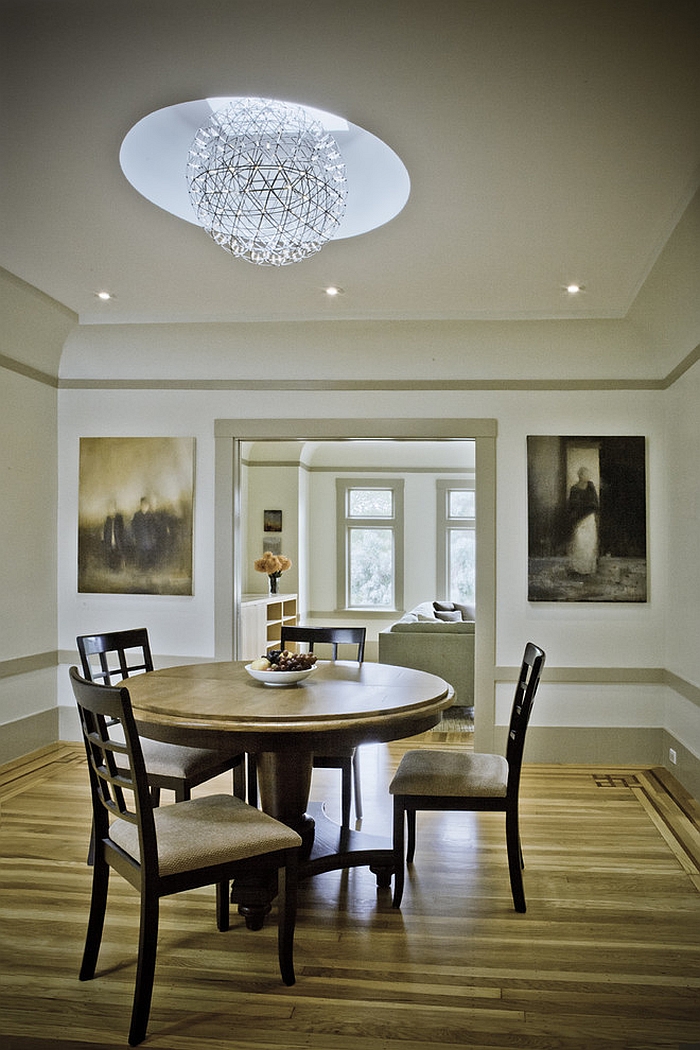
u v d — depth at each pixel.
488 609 4.95
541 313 4.54
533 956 2.50
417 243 3.48
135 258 3.74
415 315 4.59
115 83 2.30
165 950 2.53
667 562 4.81
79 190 2.98
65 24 2.04
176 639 5.15
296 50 2.14
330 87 2.32
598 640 4.89
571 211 3.12
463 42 2.10
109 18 2.02
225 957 2.49
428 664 6.17
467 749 5.27
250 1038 2.07
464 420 4.99
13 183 2.93
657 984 2.34
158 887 2.11
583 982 2.35
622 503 4.88
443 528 9.41
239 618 5.19
